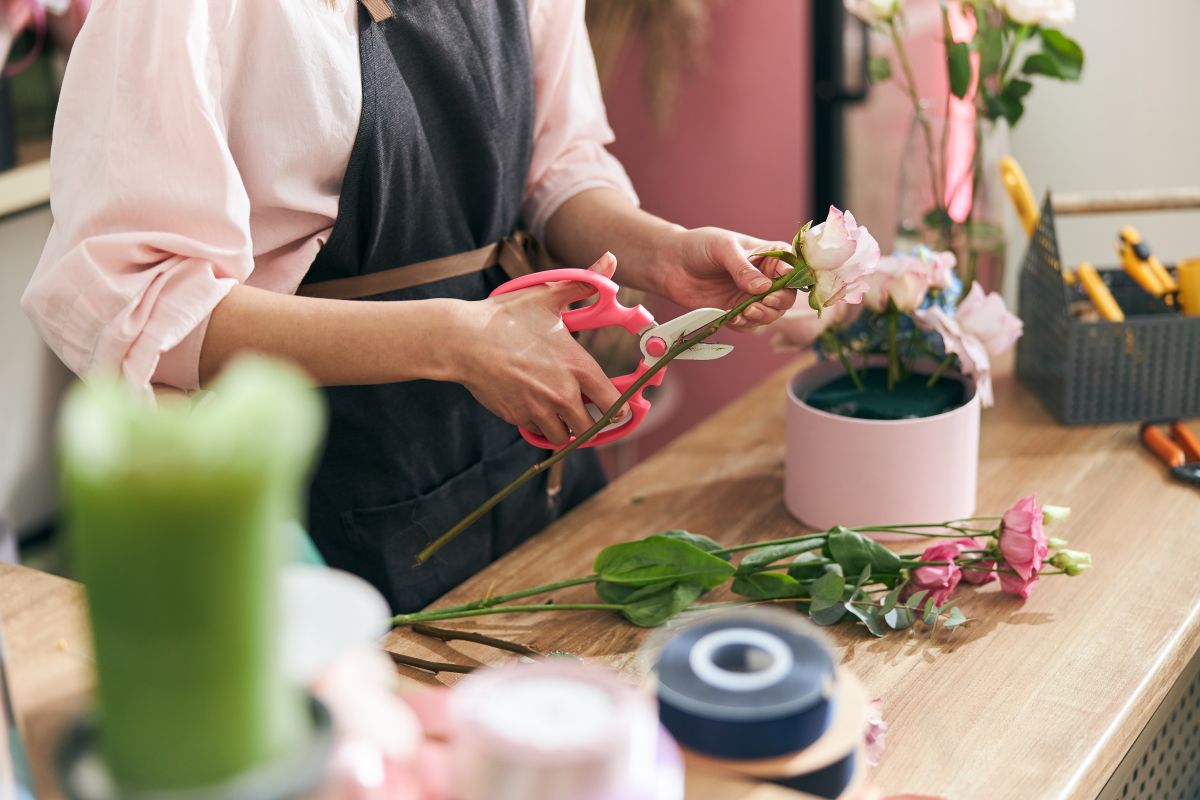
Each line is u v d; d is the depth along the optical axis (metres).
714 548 1.13
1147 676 1.02
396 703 0.65
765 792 0.68
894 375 1.33
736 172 2.81
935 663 1.03
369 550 1.31
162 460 0.44
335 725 0.53
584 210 1.38
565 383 1.06
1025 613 1.11
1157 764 1.12
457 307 1.05
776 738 0.69
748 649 0.73
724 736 0.69
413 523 1.32
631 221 1.34
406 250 1.25
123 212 1.02
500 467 1.40
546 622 1.11
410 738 0.63
